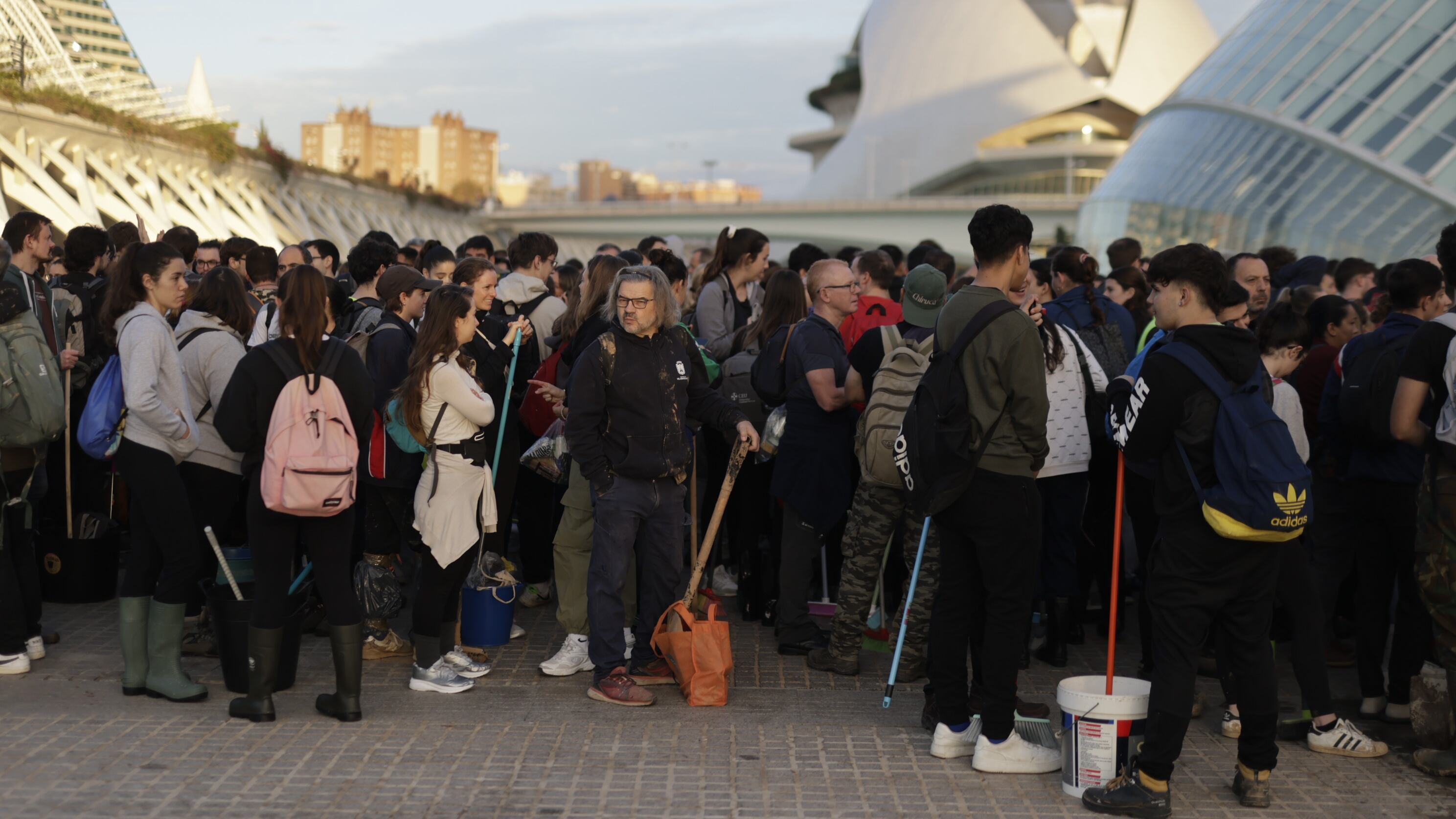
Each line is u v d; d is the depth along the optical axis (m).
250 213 49.91
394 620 6.57
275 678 4.73
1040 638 6.31
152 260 4.81
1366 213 24.81
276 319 5.93
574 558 5.52
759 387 5.95
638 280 5.00
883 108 108.31
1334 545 5.27
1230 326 3.95
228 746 4.43
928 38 105.56
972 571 4.38
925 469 4.21
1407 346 4.73
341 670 4.74
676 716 4.93
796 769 4.33
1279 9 33.28
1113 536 6.40
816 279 5.88
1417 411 4.45
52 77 36.19
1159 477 3.99
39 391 5.08
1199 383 3.86
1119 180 35.81
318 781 4.09
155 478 4.84
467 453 5.13
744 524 6.64
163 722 4.68
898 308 6.72
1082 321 6.31
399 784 4.08
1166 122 35.84
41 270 6.02
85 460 6.64
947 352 4.24
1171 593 3.92
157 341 4.75
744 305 7.53
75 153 37.44
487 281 5.95
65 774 4.08
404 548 7.48
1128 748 4.06
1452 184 23.73
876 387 5.31
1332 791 4.23
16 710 4.77
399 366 5.59
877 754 4.52
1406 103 25.97
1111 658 4.22
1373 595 5.04
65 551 6.55
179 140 44.16
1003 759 4.32
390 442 5.45
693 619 5.21
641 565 5.39
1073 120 103.31
